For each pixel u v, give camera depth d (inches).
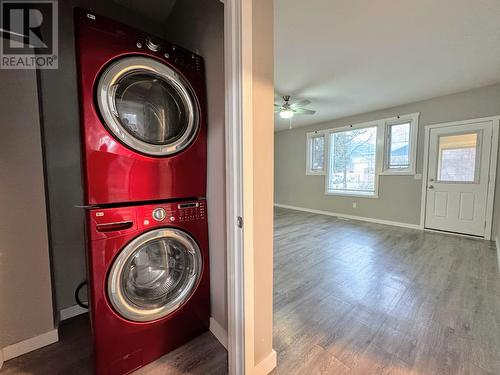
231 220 44.4
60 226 67.6
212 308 60.9
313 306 73.7
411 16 78.3
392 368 50.4
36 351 55.5
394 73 121.4
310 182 248.1
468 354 53.9
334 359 52.9
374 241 141.9
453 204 156.3
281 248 129.1
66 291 68.9
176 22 73.1
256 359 46.9
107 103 43.0
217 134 55.1
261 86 43.5
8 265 52.9
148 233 48.5
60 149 66.9
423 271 99.0
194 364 51.5
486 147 142.1
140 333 49.4
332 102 169.0
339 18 79.5
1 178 51.4
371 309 72.0
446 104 155.9
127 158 46.1
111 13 74.4
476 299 77.2
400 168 182.1
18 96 52.5
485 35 88.7
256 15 41.5
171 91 53.3
